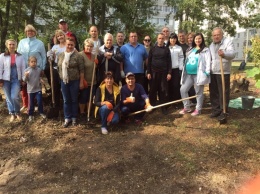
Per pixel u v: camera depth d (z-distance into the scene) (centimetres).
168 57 620
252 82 1069
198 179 420
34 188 416
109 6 1570
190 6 2042
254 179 420
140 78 620
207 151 479
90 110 628
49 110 604
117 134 550
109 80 547
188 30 2141
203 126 558
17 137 549
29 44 607
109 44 579
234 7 2281
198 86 592
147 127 577
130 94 574
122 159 465
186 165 447
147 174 434
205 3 2220
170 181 418
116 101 565
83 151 491
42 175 443
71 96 562
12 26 1756
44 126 579
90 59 580
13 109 608
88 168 450
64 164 462
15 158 486
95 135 546
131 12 1541
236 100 723
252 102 638
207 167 443
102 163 459
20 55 594
